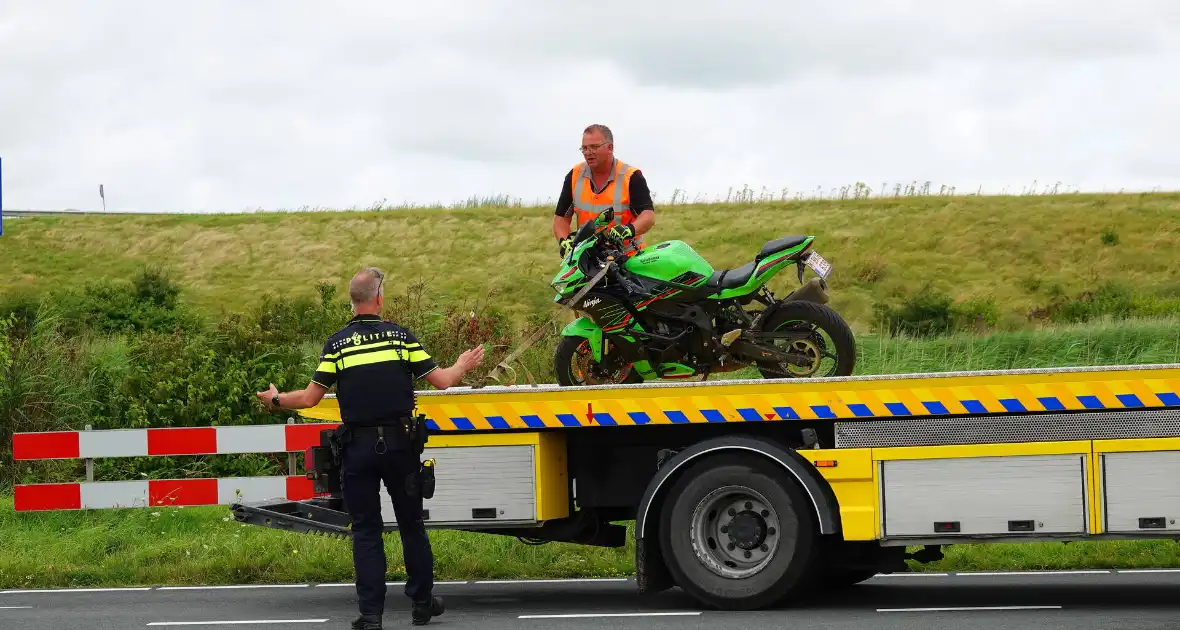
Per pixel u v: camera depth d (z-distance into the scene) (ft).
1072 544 52.85
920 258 241.55
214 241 275.80
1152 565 50.96
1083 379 39.37
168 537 62.39
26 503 60.49
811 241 47.67
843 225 262.06
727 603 41.22
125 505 60.44
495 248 262.06
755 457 41.11
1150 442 38.93
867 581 48.57
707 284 47.85
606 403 42.52
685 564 41.63
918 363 97.66
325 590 50.29
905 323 165.27
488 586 50.42
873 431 40.86
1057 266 236.22
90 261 268.41
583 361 50.11
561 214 51.11
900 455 40.40
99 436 60.13
